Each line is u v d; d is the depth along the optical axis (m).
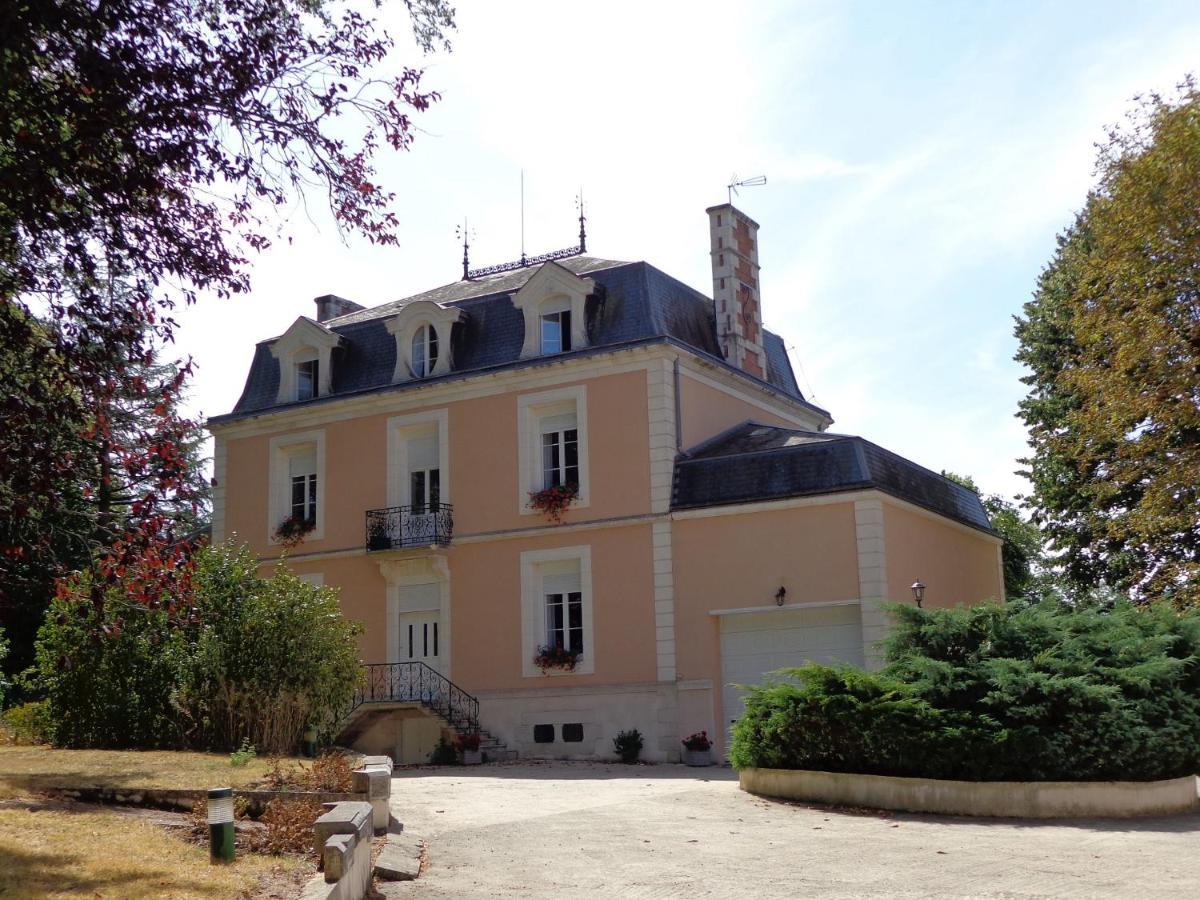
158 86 9.70
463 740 24.58
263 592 19.45
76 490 10.45
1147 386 23.42
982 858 11.61
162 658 19.08
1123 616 17.22
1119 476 24.30
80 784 13.49
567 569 25.88
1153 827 13.76
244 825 11.62
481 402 27.22
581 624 25.53
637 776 20.55
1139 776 14.91
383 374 29.14
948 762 14.83
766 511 23.78
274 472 29.86
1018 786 14.52
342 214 11.05
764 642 23.66
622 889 10.09
